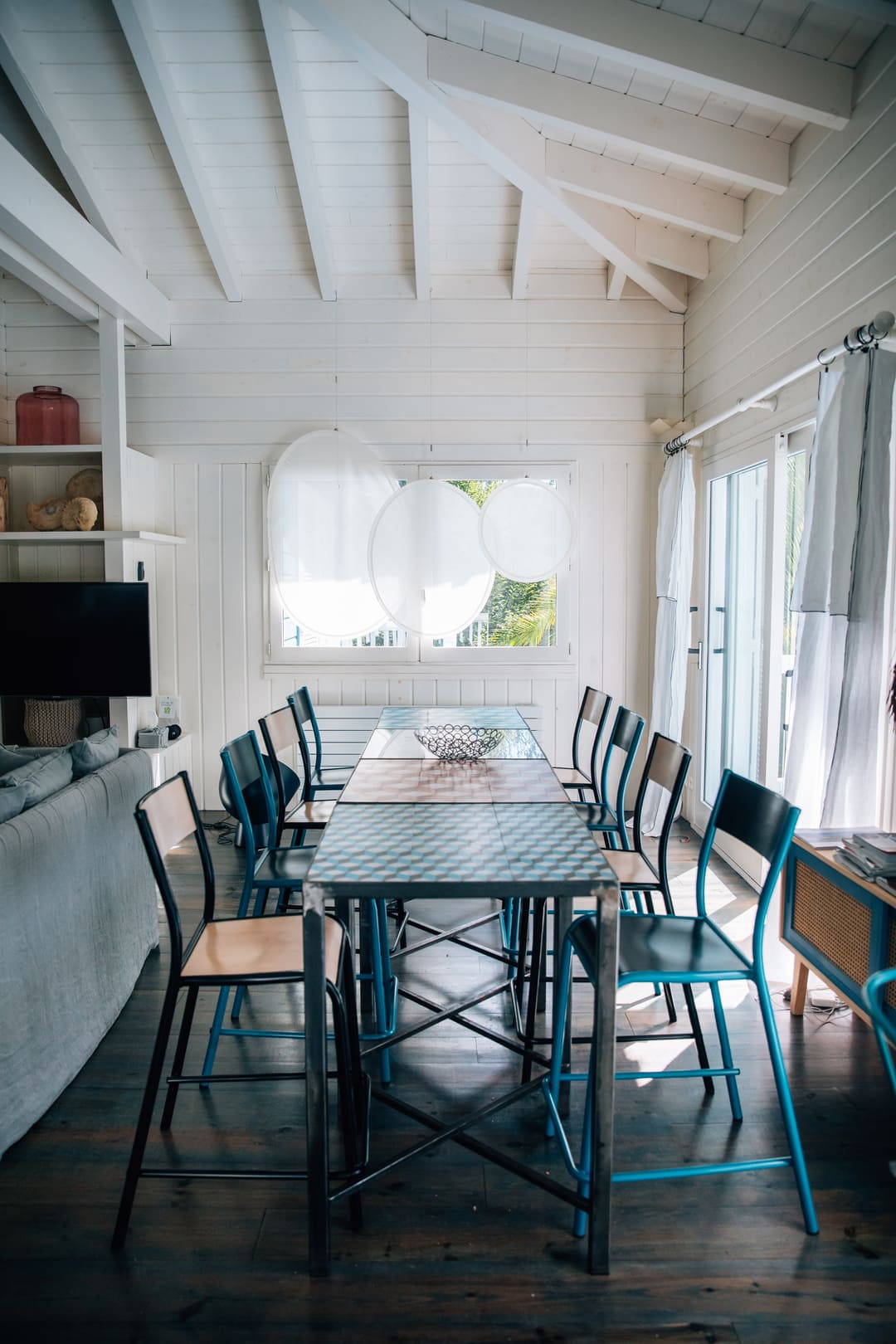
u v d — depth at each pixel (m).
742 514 4.11
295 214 4.33
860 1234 1.81
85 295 4.07
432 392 4.82
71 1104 2.25
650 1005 2.79
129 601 4.32
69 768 2.63
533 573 4.84
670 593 4.29
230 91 3.61
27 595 4.34
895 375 2.35
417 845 1.90
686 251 4.32
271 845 2.88
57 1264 1.72
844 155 2.86
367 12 2.89
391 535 4.85
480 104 3.19
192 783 5.02
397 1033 2.56
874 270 2.66
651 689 4.97
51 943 2.24
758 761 3.70
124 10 3.13
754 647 4.00
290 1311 1.61
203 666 4.95
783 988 2.90
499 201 4.22
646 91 3.14
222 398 4.84
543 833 2.01
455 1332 1.56
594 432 4.84
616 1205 1.89
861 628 2.41
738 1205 1.89
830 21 2.62
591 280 4.77
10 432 4.86
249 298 4.79
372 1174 1.79
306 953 1.65
